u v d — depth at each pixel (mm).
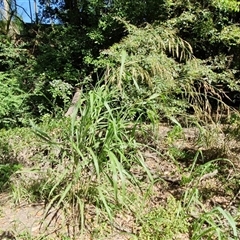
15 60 7043
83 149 2188
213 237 2133
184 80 4043
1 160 3549
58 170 2492
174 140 3994
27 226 2318
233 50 5551
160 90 3598
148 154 3461
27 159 3578
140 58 3756
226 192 2854
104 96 2217
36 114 6219
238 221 2359
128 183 2586
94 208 2361
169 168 3344
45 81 6426
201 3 5438
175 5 5551
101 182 2344
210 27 5250
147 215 2385
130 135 2371
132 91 3057
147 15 5832
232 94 5266
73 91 6441
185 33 5477
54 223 2318
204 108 4387
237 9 5184
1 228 2307
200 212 2479
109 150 2061
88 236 2174
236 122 4184
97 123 2191
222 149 3682
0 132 4695
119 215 2379
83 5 6859
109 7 6379
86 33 6500
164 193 2789
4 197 2781
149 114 2551
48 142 2316
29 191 2748
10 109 5430
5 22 8578
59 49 6797
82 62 6621
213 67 4824
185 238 2182
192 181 2893
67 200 2305
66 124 2988
